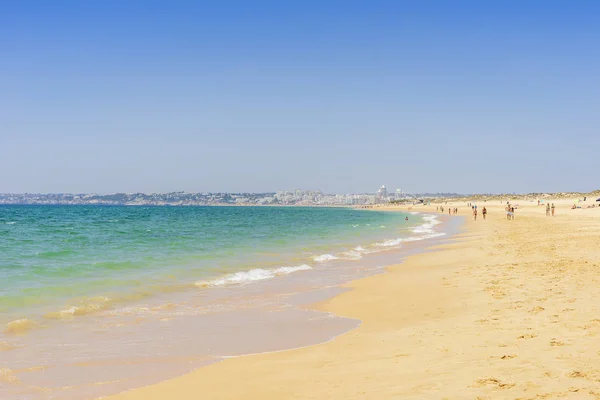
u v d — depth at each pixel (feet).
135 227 185.68
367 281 64.03
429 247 111.96
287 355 31.71
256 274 69.82
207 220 275.18
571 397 20.57
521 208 453.99
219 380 26.91
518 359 26.30
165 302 49.98
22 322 39.29
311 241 127.85
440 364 26.76
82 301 47.88
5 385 26.43
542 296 44.68
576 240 100.63
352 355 30.73
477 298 47.29
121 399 24.41
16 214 350.64
